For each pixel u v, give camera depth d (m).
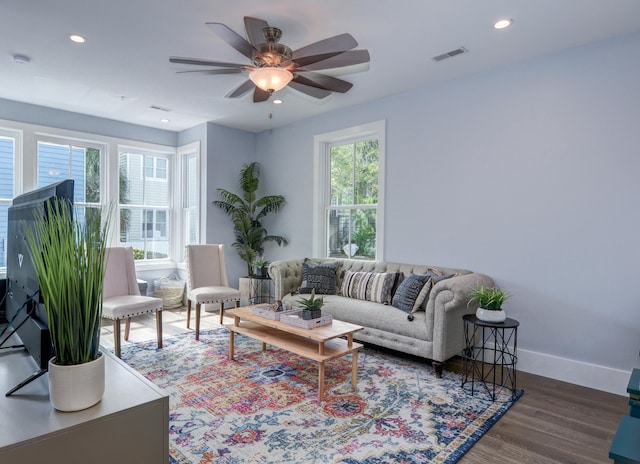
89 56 3.30
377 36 2.89
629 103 2.83
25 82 3.93
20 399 1.25
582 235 3.04
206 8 2.54
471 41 2.97
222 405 2.58
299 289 4.42
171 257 6.02
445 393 2.80
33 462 1.03
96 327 1.23
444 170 3.84
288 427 2.30
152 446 1.25
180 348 3.74
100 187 5.32
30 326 1.43
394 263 4.16
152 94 4.28
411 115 4.09
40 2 2.49
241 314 3.35
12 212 1.79
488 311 2.85
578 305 3.05
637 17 2.60
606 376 2.91
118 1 2.47
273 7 2.52
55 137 4.89
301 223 5.31
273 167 5.73
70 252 1.17
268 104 4.58
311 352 2.77
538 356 3.24
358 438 2.19
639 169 2.79
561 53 3.13
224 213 5.63
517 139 3.37
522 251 3.34
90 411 1.16
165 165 5.99
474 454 2.07
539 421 2.43
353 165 4.82
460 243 3.73
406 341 3.28
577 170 3.06
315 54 2.50
